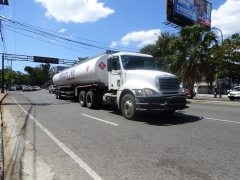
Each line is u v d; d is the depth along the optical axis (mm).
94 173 3746
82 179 3545
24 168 4051
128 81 8664
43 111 11664
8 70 77562
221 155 4414
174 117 8781
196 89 40875
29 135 6484
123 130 6711
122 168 3914
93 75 11625
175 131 6418
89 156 4559
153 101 7371
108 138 5863
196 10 37438
